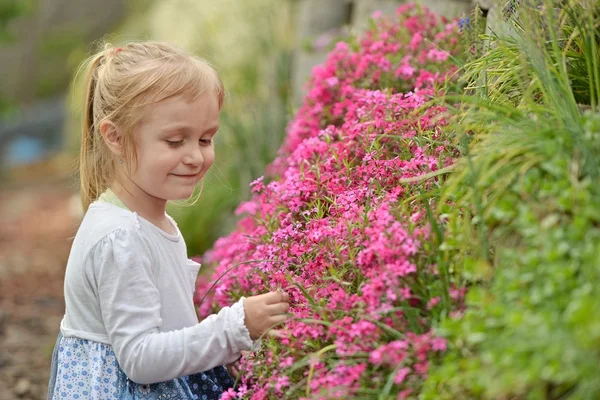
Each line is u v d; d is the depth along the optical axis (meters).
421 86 3.66
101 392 2.57
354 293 2.60
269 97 7.25
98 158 2.84
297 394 2.44
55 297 8.07
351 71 4.13
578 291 1.81
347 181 3.01
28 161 18.14
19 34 20.77
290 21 8.00
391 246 2.35
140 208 2.72
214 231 7.36
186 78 2.63
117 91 2.66
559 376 1.71
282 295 2.60
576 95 2.90
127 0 18.78
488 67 3.11
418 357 2.08
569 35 3.04
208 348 2.51
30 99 21.39
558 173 2.09
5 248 10.45
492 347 1.85
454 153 2.89
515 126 2.45
